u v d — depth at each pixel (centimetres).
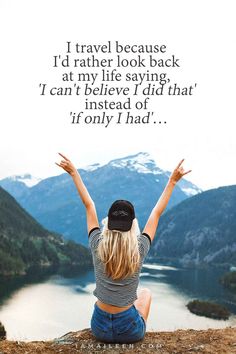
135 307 534
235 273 13988
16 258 17250
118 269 467
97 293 504
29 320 7212
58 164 531
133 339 538
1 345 647
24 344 648
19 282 12400
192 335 667
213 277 16312
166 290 11019
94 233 500
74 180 524
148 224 500
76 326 6875
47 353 600
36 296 9731
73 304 8831
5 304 8600
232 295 10975
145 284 12006
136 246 469
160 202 514
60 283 12438
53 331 6475
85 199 521
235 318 7538
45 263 19225
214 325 6650
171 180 523
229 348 607
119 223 468
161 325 6531
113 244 464
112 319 512
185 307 8381
